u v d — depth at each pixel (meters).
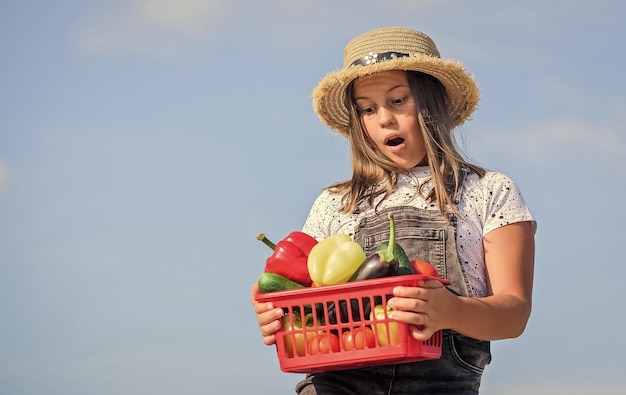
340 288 2.83
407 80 3.57
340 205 3.67
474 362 3.22
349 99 3.69
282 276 3.05
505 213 3.39
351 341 2.83
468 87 3.70
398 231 3.39
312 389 3.33
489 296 3.24
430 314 2.81
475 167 3.54
